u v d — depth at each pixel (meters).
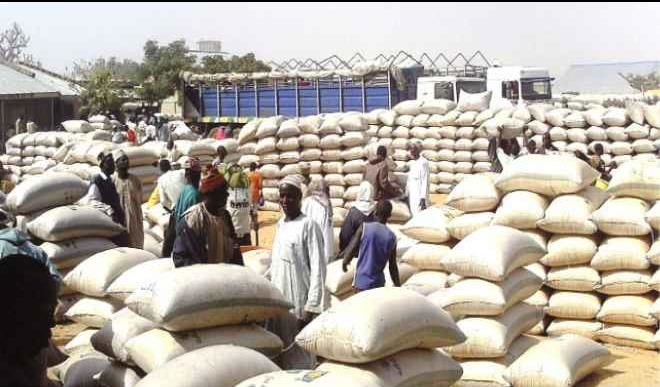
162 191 12.55
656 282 8.62
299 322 6.76
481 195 9.55
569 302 9.05
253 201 15.90
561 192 9.29
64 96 42.22
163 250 8.43
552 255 9.10
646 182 8.98
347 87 27.44
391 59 27.77
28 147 23.27
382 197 14.19
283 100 29.05
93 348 6.79
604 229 8.92
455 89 26.88
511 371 7.20
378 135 22.59
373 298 5.46
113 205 10.56
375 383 4.61
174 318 5.35
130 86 50.50
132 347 5.61
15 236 5.70
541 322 9.26
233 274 5.75
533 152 17.06
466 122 21.52
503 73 27.14
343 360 5.26
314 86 28.22
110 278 7.66
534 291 8.17
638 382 7.76
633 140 19.39
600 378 7.89
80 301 7.93
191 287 5.47
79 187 11.15
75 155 17.84
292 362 6.60
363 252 7.78
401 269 9.64
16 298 3.15
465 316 7.63
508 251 7.68
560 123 20.22
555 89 59.31
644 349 8.80
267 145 19.17
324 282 6.77
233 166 13.46
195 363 4.77
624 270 8.87
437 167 22.05
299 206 6.88
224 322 5.68
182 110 31.84
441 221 9.52
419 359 5.57
